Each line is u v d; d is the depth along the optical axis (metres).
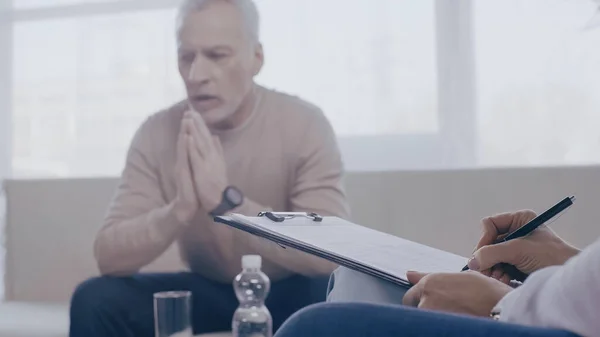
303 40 2.76
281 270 2.40
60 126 3.04
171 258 2.55
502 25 2.59
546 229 0.93
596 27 2.49
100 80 3.00
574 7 2.52
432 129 2.66
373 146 2.71
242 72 2.67
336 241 0.94
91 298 2.49
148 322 2.51
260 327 2.21
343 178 2.50
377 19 2.71
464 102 2.62
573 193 2.27
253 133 2.60
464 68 2.62
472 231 2.34
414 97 2.67
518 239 0.88
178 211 2.56
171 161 2.62
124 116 2.97
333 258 0.86
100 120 3.00
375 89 2.71
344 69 2.73
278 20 2.78
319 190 2.51
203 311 2.46
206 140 2.61
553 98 2.53
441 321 0.55
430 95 2.66
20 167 3.08
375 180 2.46
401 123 2.69
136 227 2.58
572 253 0.87
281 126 2.59
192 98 2.68
